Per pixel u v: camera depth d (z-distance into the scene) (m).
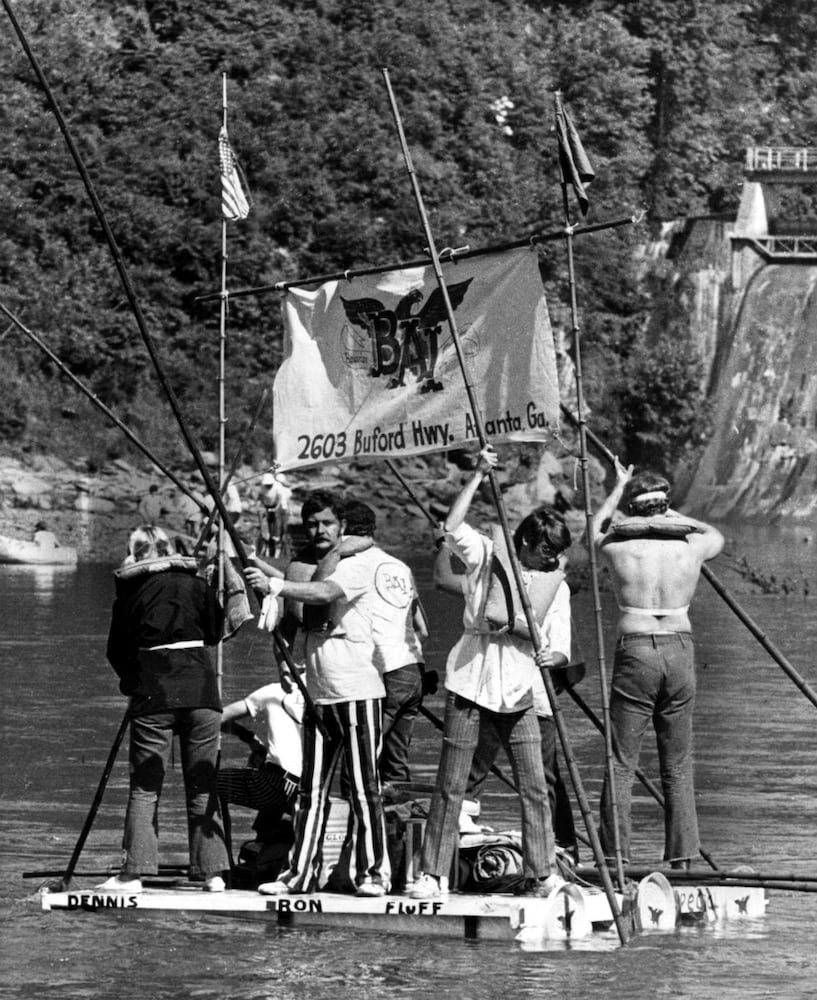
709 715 29.41
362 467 88.81
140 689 17.39
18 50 97.19
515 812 21.50
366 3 106.62
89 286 92.06
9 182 93.38
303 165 97.94
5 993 14.55
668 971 15.23
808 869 18.75
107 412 17.61
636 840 20.45
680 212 121.81
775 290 110.25
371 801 16.89
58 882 17.97
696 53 124.12
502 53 110.62
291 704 18.14
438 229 99.06
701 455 107.94
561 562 17.34
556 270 104.81
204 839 17.45
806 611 48.59
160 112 98.19
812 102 132.88
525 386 17.83
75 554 64.56
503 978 14.99
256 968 15.27
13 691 31.17
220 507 16.80
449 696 16.95
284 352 18.83
